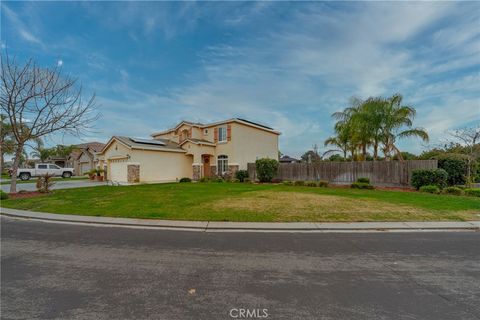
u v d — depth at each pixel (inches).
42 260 184.5
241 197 471.8
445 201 413.4
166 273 160.4
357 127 762.2
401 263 176.7
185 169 1002.7
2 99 533.6
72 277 154.9
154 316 112.3
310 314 113.6
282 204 397.7
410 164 632.4
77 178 1227.2
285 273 159.8
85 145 1815.9
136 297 129.9
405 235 250.1
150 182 864.9
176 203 411.8
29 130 574.6
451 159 593.6
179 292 135.3
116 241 232.2
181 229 275.4
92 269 167.5
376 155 787.4
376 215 323.6
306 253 197.8
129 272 162.2
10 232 267.9
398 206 376.2
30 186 804.6
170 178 943.0
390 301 125.3
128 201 438.6
